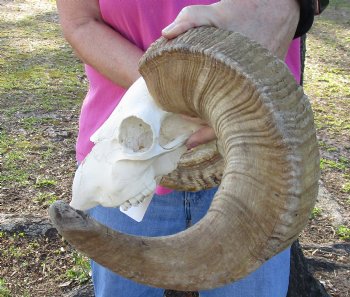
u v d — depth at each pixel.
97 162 1.43
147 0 1.83
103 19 1.93
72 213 1.08
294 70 1.94
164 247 1.12
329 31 8.86
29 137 5.22
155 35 1.86
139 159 1.38
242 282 2.06
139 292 2.29
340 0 10.49
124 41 1.87
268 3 1.36
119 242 1.11
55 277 3.66
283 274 2.13
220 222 1.10
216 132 1.17
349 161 5.14
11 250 3.83
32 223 4.00
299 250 3.26
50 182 4.57
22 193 4.44
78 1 1.89
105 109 2.02
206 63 1.15
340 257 3.86
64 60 7.12
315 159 1.08
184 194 2.06
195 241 1.11
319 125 5.82
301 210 1.06
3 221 4.02
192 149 1.45
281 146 1.04
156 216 2.11
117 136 1.39
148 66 1.27
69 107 5.86
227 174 1.11
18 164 4.80
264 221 1.07
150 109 1.37
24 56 7.18
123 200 1.42
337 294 3.56
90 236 1.09
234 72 1.10
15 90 6.18
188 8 1.27
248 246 1.09
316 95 6.59
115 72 1.83
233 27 1.31
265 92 1.06
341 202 4.55
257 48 1.13
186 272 1.12
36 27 8.38
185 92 1.23
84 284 3.61
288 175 1.04
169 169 1.44
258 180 1.07
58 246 3.88
